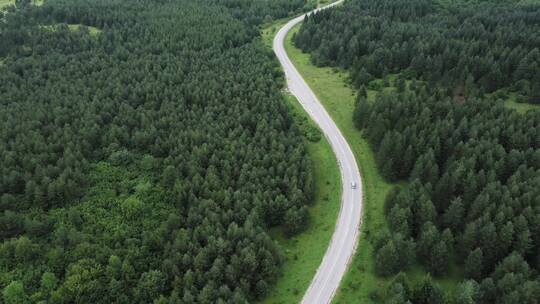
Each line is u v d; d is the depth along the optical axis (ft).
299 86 516.32
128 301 266.16
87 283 268.82
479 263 264.93
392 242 273.54
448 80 455.63
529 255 278.26
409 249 277.44
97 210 329.93
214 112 426.51
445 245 272.31
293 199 325.62
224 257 283.59
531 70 441.68
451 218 296.51
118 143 391.86
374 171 378.73
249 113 410.11
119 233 304.91
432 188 325.21
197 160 358.84
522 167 312.09
